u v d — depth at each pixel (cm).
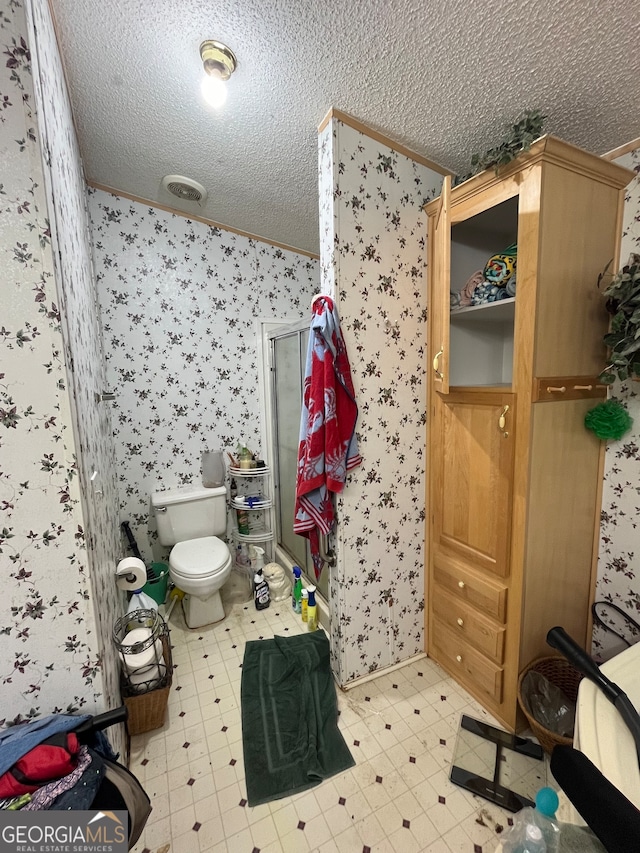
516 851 73
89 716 88
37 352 75
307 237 228
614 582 142
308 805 111
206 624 198
